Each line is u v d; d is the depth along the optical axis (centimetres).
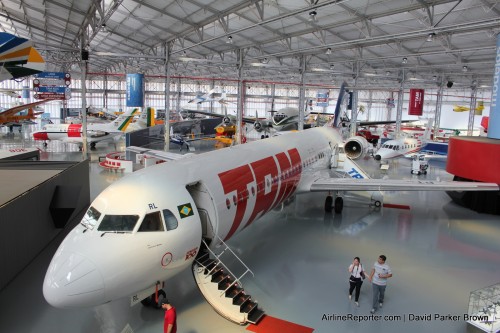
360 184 1446
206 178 886
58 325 771
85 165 1652
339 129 2512
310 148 1608
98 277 642
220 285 823
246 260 1116
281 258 1138
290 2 1891
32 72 1642
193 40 2894
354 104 3372
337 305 874
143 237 699
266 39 2705
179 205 770
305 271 1051
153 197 745
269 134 4412
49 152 3250
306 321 803
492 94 1609
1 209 904
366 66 3575
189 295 900
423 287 977
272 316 818
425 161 2748
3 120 2370
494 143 1552
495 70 1577
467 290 963
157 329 761
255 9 2050
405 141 3139
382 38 1881
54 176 1291
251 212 1034
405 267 1100
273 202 1198
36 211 1119
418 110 3278
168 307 679
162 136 3384
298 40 2692
